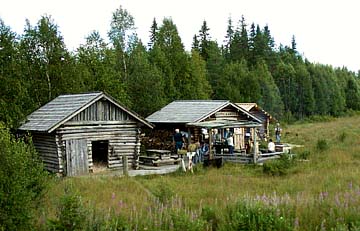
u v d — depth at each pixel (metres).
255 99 78.94
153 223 9.69
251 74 80.62
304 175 22.31
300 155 30.27
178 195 16.20
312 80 107.88
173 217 9.81
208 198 15.59
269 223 9.04
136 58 50.59
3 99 28.00
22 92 29.38
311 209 10.38
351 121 84.38
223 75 75.81
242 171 27.08
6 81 28.38
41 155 26.66
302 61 124.88
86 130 26.48
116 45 52.34
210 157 31.14
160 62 56.25
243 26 109.38
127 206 12.65
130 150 28.41
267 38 115.62
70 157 25.70
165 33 64.00
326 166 25.27
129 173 26.22
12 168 8.88
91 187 18.08
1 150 8.95
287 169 24.69
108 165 27.62
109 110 27.55
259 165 29.44
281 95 100.94
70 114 25.25
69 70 35.38
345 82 127.06
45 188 10.91
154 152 30.77
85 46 48.53
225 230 9.27
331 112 108.62
